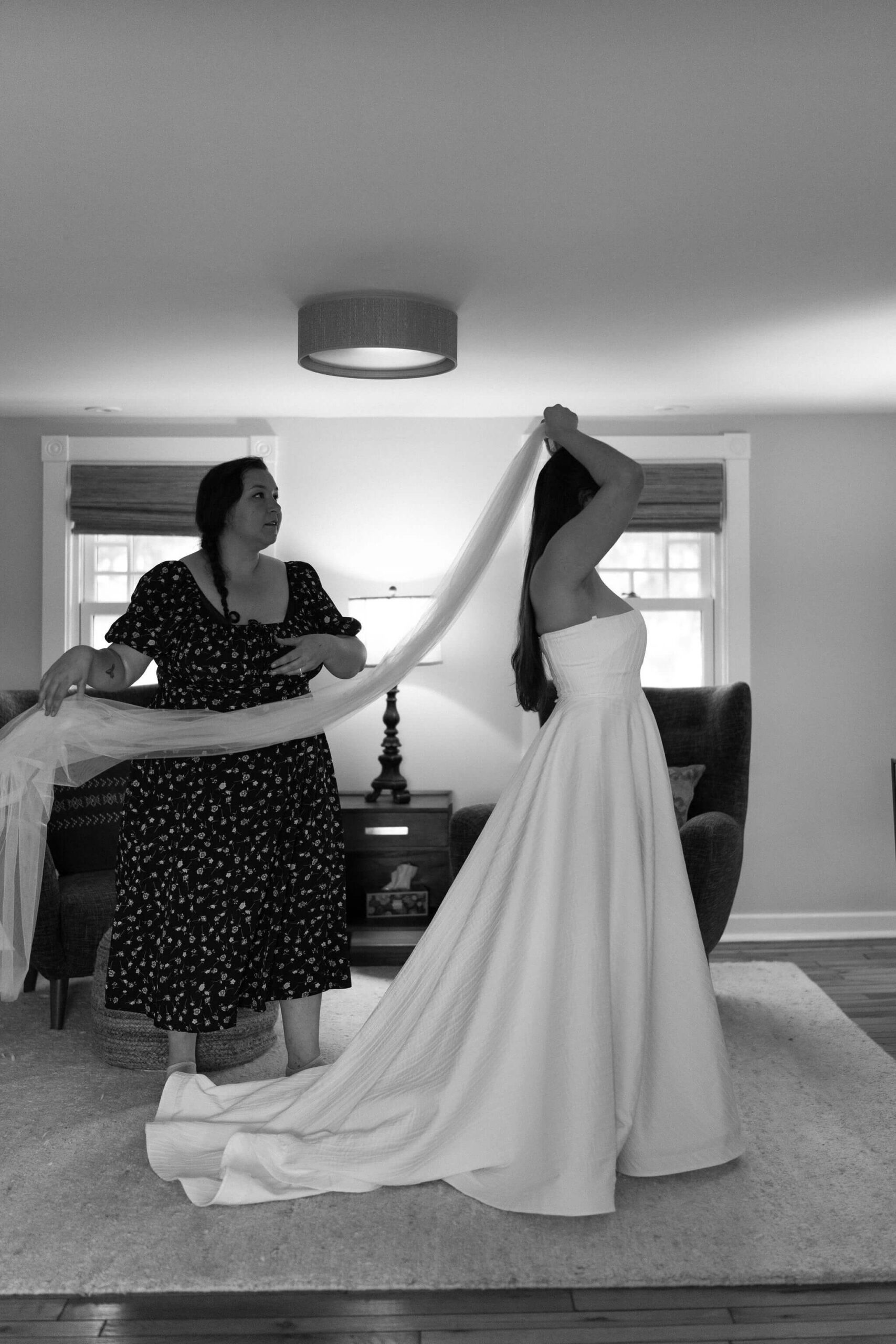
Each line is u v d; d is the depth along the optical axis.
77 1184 2.75
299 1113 2.78
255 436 5.50
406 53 2.08
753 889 5.54
